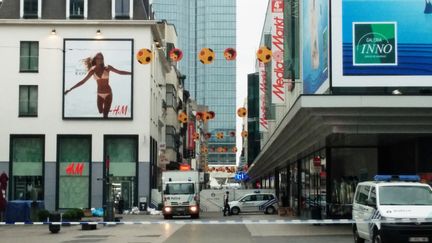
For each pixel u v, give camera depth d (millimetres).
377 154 33938
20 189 52188
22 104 52875
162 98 66875
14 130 52469
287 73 36344
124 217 44938
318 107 24172
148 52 37062
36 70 52875
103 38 53094
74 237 25500
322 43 28156
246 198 51844
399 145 32000
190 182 43031
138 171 52312
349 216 33000
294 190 52250
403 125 25562
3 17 53250
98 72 52906
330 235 25672
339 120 25172
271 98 43062
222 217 45156
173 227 32000
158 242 22891
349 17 26297
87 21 52875
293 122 29531
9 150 52156
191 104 110938
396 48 26203
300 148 37312
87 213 47438
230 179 161750
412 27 26266
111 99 52812
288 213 48031
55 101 52812
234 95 130875
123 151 52625
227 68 128250
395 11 26312
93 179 52219
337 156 34031
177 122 82688
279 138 39312
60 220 30812
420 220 16531
